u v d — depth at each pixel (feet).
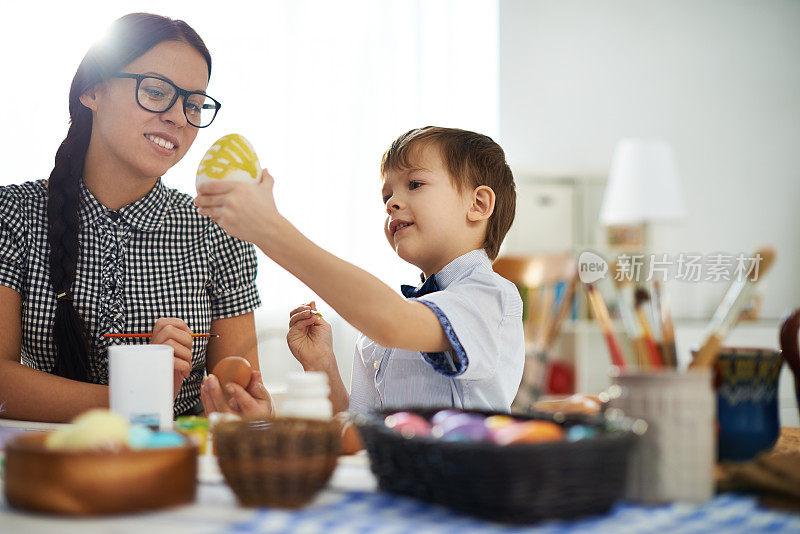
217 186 2.50
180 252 4.30
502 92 11.79
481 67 11.68
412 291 3.62
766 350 2.34
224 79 10.20
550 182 11.21
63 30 9.43
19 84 9.33
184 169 9.53
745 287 2.10
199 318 4.31
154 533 1.62
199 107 4.05
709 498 1.89
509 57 11.84
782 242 12.79
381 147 10.95
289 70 10.49
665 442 1.86
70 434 1.83
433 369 3.12
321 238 10.67
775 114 12.95
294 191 10.56
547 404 2.46
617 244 11.21
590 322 10.09
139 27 3.84
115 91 3.83
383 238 10.85
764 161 12.84
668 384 1.87
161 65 3.82
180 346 3.46
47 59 9.39
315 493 1.84
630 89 12.46
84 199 4.08
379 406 3.64
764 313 12.37
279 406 3.14
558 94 12.12
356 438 2.49
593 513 1.74
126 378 2.60
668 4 12.62
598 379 10.14
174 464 1.79
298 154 10.57
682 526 1.68
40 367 4.09
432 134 3.60
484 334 2.84
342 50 10.80
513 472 1.63
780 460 2.02
